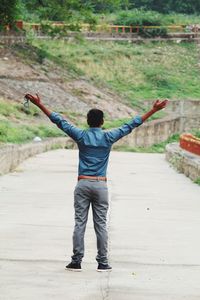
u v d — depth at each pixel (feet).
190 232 45.93
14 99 162.40
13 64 187.01
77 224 33.99
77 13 235.40
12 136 109.91
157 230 46.52
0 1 175.73
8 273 33.37
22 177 80.89
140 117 33.58
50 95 176.55
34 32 244.01
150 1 338.95
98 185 33.60
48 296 29.35
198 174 79.97
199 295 30.04
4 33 200.34
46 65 198.29
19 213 52.65
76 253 33.99
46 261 36.04
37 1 203.21
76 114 170.71
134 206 58.75
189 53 271.49
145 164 108.78
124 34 270.05
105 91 204.44
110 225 48.32
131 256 37.83
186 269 35.01
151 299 29.22
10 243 40.68
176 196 66.69
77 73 208.74
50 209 55.21
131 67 242.58
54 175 84.43
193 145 99.45
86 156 33.73
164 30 277.23
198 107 204.44
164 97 221.05
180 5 340.59
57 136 142.51
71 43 247.09
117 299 29.12
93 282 31.91
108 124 161.68
